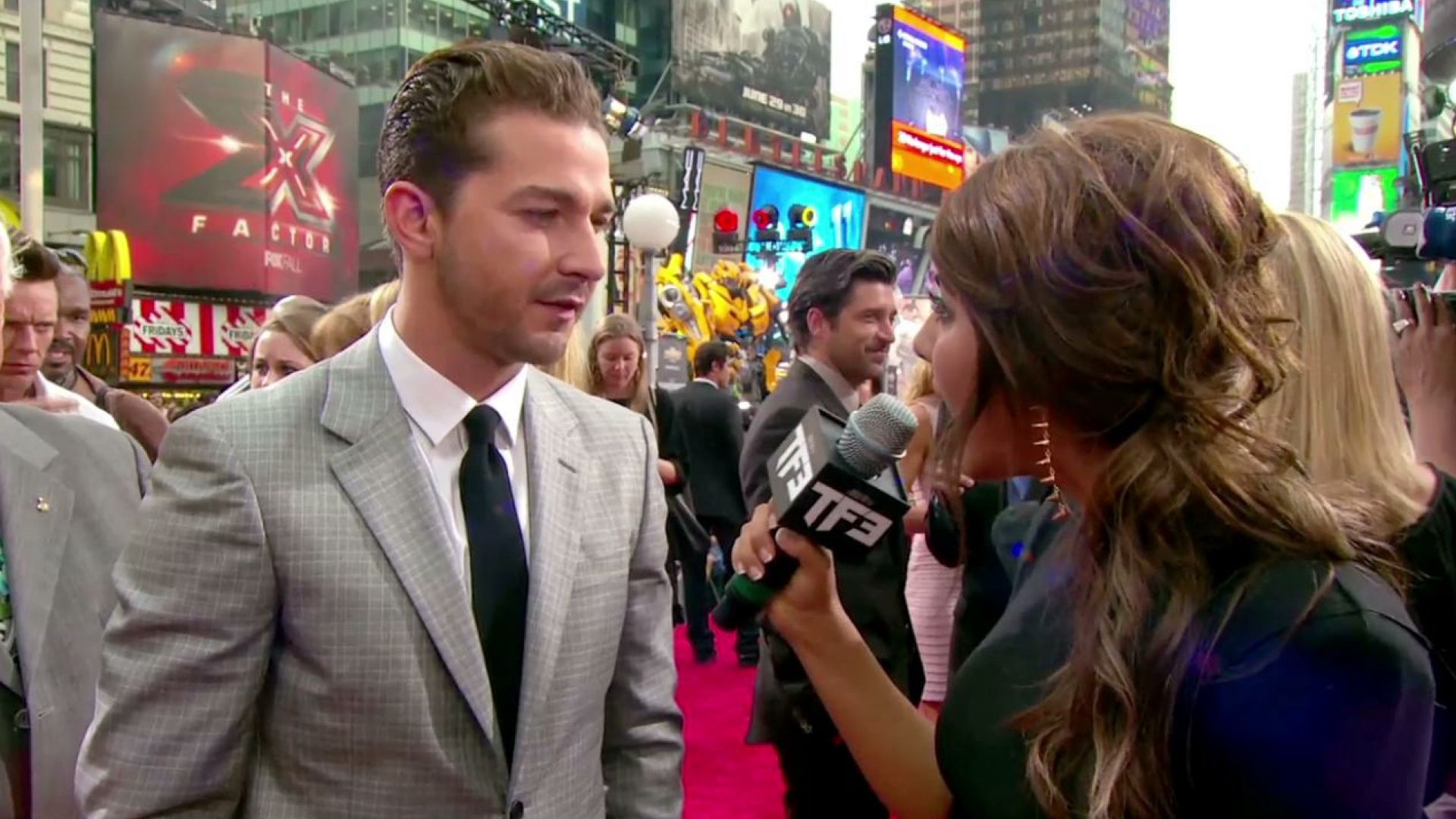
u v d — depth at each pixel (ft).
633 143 34.73
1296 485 2.34
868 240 85.56
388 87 73.87
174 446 3.35
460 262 3.36
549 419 3.91
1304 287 3.67
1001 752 2.84
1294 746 2.17
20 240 7.38
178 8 49.85
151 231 45.65
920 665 7.11
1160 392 2.44
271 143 48.75
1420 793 2.21
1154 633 2.34
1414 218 6.06
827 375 7.56
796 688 6.57
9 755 4.51
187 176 46.32
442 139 3.33
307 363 8.32
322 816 3.27
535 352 3.46
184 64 46.34
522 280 3.34
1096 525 2.51
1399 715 2.16
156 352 45.37
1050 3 166.81
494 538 3.56
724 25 98.89
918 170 97.19
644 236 28.89
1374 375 3.72
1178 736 2.29
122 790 3.14
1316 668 2.17
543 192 3.31
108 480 5.11
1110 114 2.66
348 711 3.25
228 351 47.80
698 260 62.08
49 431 5.06
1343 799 2.14
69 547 4.79
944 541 5.57
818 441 3.44
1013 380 2.59
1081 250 2.39
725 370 21.53
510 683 3.51
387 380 3.59
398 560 3.32
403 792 3.28
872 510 3.35
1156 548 2.37
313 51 79.87
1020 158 2.60
